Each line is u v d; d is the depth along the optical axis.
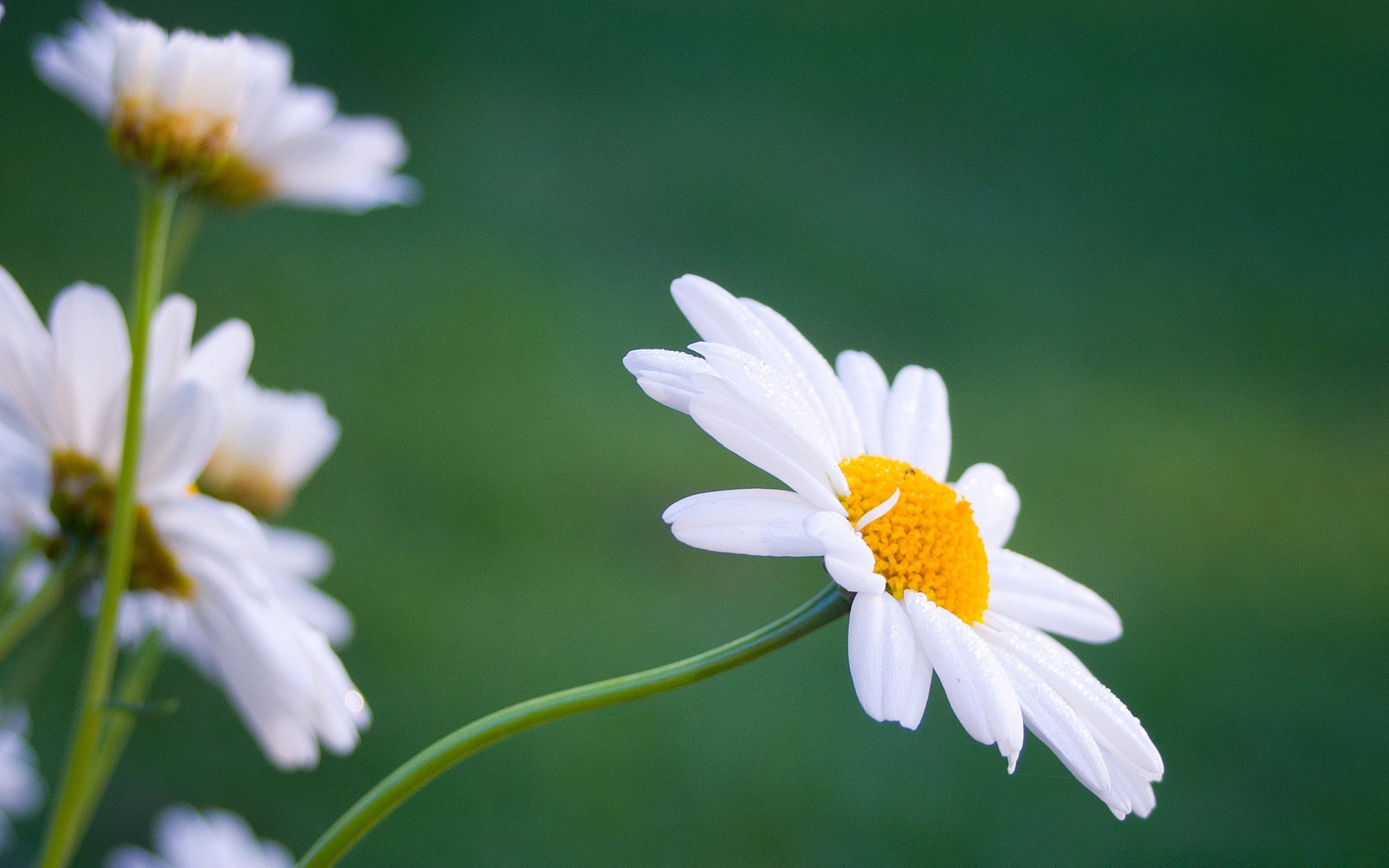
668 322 1.27
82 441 0.32
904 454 0.34
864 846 0.71
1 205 1.16
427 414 1.03
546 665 0.80
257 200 0.39
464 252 1.34
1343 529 1.10
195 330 1.06
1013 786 0.78
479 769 0.72
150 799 0.64
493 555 0.89
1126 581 0.98
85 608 0.35
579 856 0.68
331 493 0.91
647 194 1.57
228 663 0.32
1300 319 1.52
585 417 1.09
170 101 0.32
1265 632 0.94
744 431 0.31
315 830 0.65
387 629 0.79
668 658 0.82
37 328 0.32
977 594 0.32
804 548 0.31
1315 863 0.74
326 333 1.12
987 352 1.32
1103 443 1.17
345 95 1.63
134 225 1.20
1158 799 0.77
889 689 0.30
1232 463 1.17
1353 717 0.87
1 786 0.37
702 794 0.73
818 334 1.28
